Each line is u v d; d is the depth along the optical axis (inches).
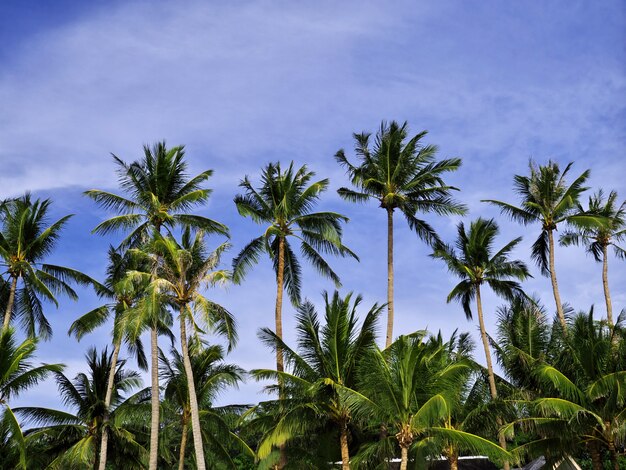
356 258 1604.3
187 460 1866.4
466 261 1644.9
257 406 1513.3
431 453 1117.1
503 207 1733.5
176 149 1513.3
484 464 1625.2
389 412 1124.5
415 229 1610.5
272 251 1584.6
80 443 1470.2
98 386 1573.6
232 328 1306.6
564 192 1692.9
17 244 1502.2
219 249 1267.2
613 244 1834.4
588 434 1228.5
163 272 1296.8
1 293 1576.0
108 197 1477.6
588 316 1261.1
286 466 1275.8
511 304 1568.7
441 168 1563.7
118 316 1541.6
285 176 1585.9
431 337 1327.5
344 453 1182.3
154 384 1384.1
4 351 1245.1
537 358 1376.7
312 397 1198.9
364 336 1213.7
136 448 1595.7
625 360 1210.6
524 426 1255.5
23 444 1229.1
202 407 1565.0
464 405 1330.0
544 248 1718.8
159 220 1475.1
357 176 1605.6
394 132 1595.7
